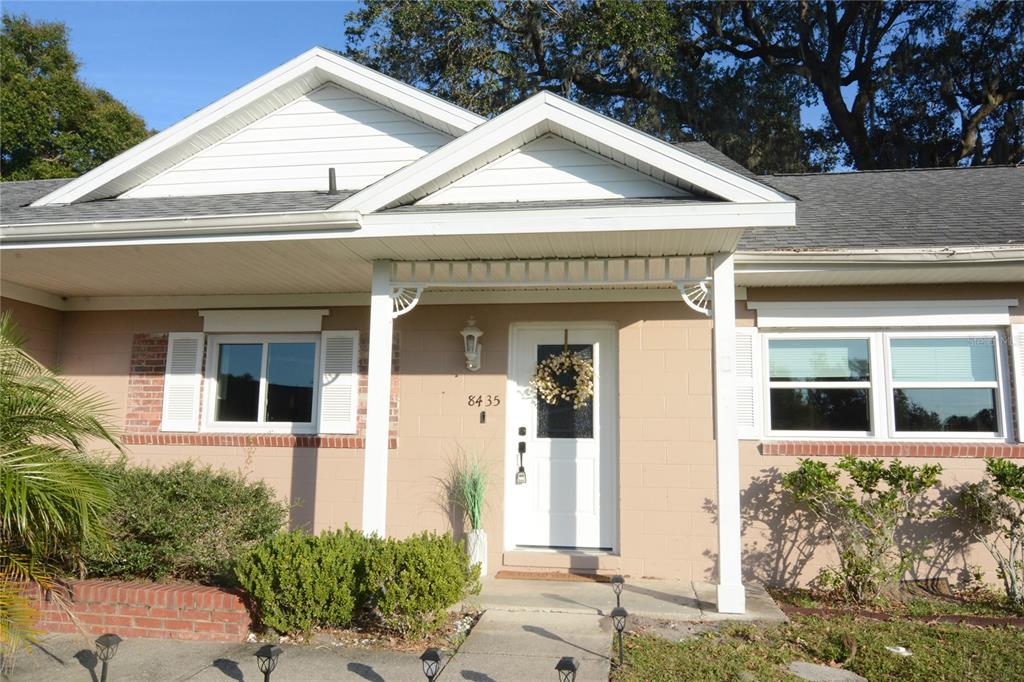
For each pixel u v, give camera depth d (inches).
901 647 201.2
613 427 300.8
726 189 209.8
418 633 203.2
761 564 278.7
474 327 296.7
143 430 328.2
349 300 321.7
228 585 225.1
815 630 215.2
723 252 239.0
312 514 307.6
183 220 229.5
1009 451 267.4
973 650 197.6
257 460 314.8
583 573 282.5
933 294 281.6
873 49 892.0
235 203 285.7
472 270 263.1
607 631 211.8
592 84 844.0
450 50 775.7
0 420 191.6
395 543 208.8
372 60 816.9
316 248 240.4
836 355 290.4
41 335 330.0
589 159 233.8
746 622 221.0
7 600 180.7
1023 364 275.3
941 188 343.3
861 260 254.7
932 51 852.6
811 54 895.7
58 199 307.3
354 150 313.6
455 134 306.7
